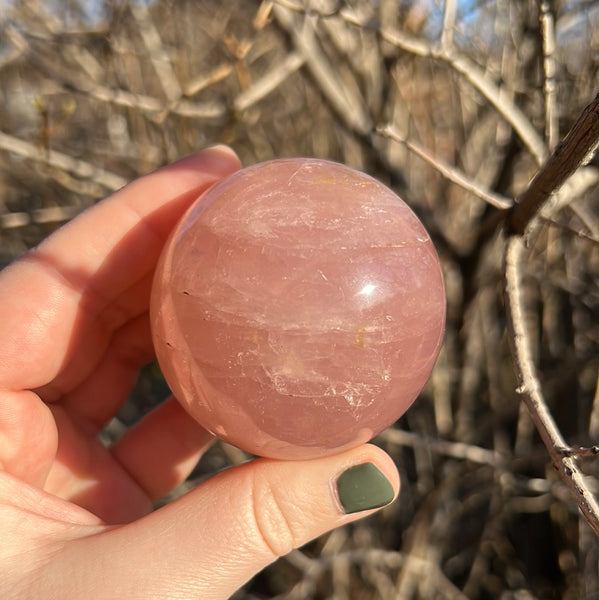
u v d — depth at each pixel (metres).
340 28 0.29
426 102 0.33
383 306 0.13
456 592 0.33
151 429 0.23
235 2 0.37
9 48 0.37
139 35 0.35
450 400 0.34
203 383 0.13
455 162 0.33
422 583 0.33
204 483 0.16
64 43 0.30
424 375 0.14
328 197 0.13
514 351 0.14
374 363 0.13
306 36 0.26
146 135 0.36
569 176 0.13
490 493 0.35
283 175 0.14
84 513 0.17
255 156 0.36
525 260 0.30
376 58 0.30
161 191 0.20
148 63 0.38
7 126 0.39
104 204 0.20
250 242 0.13
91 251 0.20
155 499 0.23
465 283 0.27
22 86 0.40
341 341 0.13
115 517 0.22
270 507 0.15
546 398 0.32
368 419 0.14
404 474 0.36
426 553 0.32
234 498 0.15
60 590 0.15
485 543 0.35
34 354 0.19
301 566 0.32
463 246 0.27
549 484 0.29
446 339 0.31
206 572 0.15
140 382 0.44
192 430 0.23
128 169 0.38
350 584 0.37
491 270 0.29
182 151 0.33
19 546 0.15
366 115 0.30
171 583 0.15
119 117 0.37
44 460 0.20
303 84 0.35
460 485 0.35
